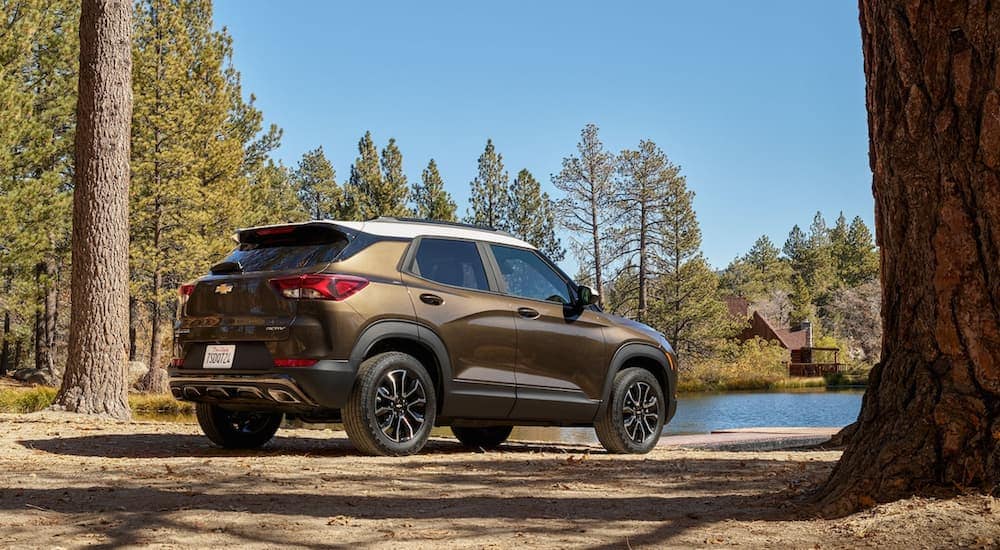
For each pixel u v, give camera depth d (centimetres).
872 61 426
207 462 609
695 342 6112
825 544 347
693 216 5909
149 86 3350
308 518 409
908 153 392
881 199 416
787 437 1144
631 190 5862
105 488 486
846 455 414
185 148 3416
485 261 733
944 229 377
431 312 678
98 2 1080
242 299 657
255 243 704
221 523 395
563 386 750
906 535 341
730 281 13312
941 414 377
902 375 397
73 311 1063
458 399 691
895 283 407
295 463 607
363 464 606
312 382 624
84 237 1059
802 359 8550
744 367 6475
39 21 2875
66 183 3394
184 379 682
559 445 909
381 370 649
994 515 345
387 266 671
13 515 409
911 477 379
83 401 1044
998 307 366
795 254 14938
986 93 366
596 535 377
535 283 762
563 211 5831
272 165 6156
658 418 816
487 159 6184
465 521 407
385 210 4634
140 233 3497
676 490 517
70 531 376
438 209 5034
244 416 755
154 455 682
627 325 810
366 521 404
